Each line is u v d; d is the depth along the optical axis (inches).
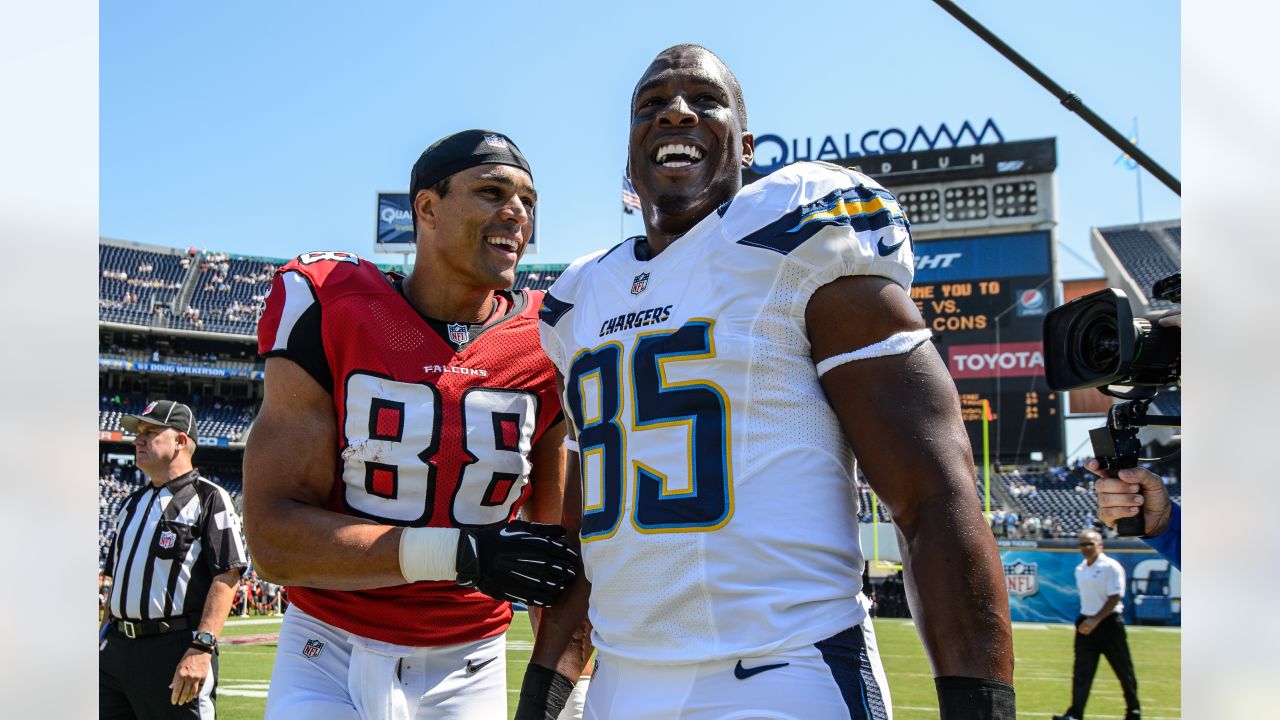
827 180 57.2
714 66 66.0
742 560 53.6
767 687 51.8
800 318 55.5
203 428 1094.4
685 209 62.9
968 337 871.1
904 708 281.4
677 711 53.6
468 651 87.0
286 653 83.8
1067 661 414.9
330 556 74.3
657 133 63.9
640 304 60.7
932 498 51.1
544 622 72.2
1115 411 76.1
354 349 82.5
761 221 56.9
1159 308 965.2
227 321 1173.1
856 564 56.7
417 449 82.8
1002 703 48.2
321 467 81.3
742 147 68.4
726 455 54.9
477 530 72.4
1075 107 122.2
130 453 1109.7
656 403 57.2
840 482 56.1
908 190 921.5
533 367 89.5
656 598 55.3
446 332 86.7
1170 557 75.9
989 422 848.3
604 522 59.3
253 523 78.0
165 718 139.5
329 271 85.1
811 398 55.6
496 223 84.7
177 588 140.3
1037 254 872.9
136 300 1163.9
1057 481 858.8
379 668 82.0
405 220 1100.5
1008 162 896.9
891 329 53.5
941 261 893.2
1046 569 657.0
